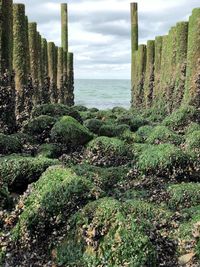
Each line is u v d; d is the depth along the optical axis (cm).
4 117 1634
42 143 1552
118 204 766
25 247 795
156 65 3275
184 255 775
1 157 1190
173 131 1686
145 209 903
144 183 1128
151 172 1184
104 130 1731
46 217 815
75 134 1484
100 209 752
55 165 989
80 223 756
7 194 926
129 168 1225
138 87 3722
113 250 704
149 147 1326
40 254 781
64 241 764
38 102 2667
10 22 1750
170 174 1179
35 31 2678
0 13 1700
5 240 806
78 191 839
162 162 1182
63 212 816
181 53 2469
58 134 1495
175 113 1827
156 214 896
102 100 7800
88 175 1120
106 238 717
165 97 2753
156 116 2666
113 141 1403
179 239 812
